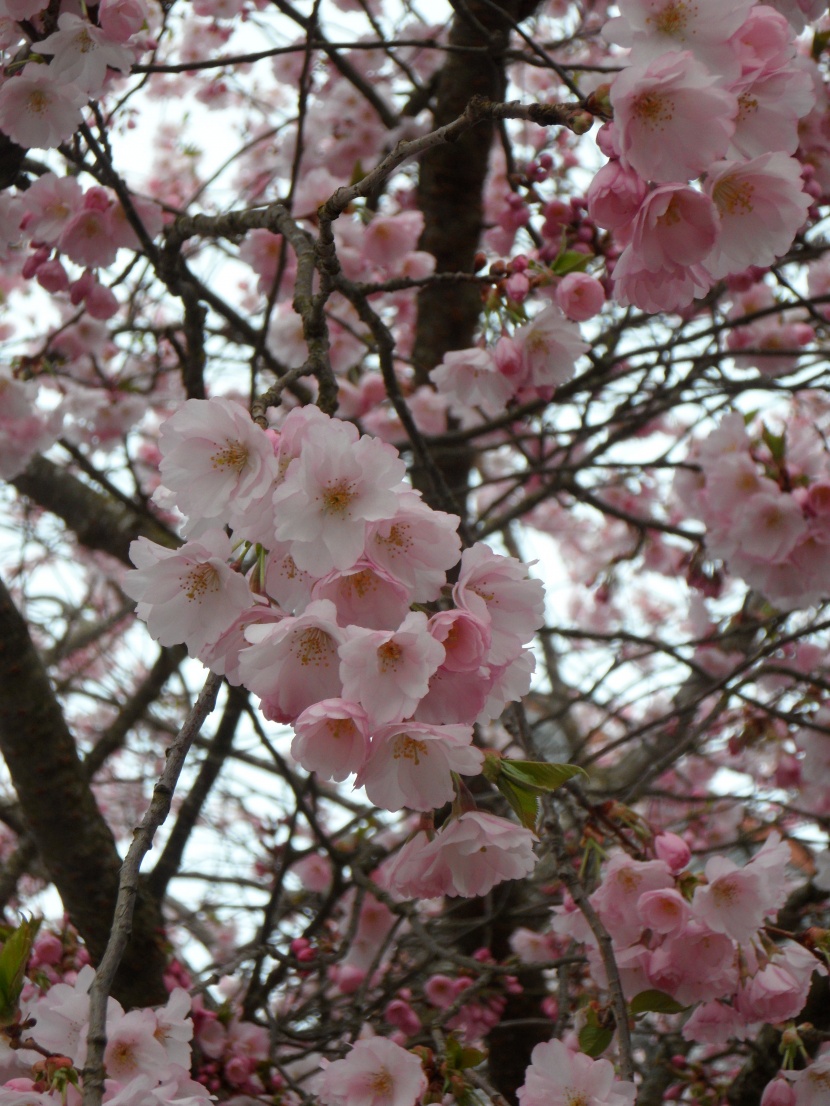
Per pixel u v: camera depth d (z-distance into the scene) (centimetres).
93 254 330
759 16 154
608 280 298
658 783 512
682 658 403
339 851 369
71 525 539
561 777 172
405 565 148
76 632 700
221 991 473
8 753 309
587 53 535
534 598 157
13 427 392
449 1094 218
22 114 275
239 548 167
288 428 155
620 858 231
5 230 334
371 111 454
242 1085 304
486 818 174
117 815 643
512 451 696
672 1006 234
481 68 437
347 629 140
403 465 146
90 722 691
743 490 315
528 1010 438
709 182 156
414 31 509
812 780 372
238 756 529
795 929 322
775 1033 299
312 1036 341
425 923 397
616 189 149
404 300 477
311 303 212
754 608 469
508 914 382
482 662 146
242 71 552
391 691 141
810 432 333
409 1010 335
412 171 492
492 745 554
